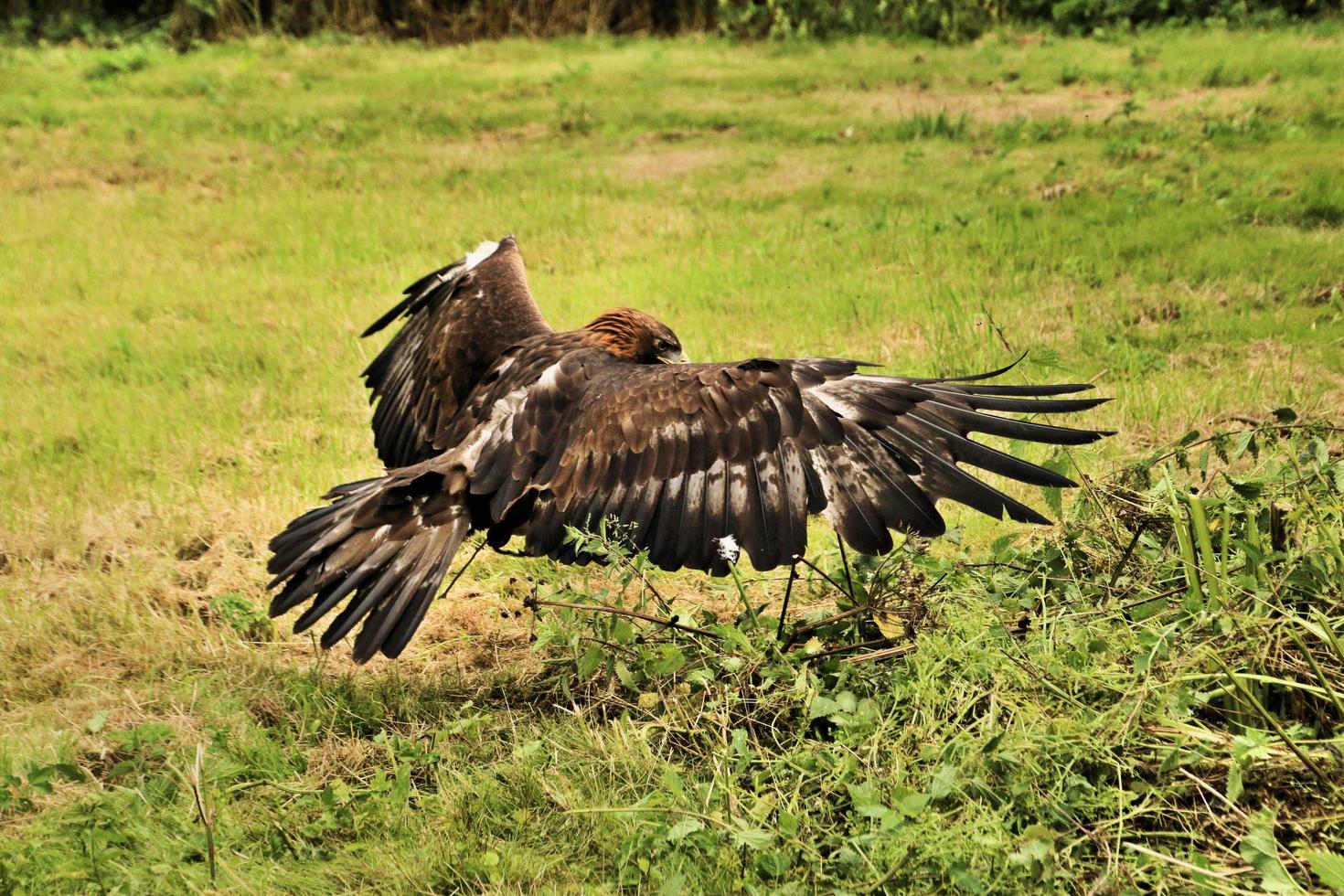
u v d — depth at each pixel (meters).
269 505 11.80
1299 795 6.75
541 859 7.24
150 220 22.23
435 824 7.54
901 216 20.41
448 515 7.64
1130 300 15.99
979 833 6.53
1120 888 6.34
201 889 7.04
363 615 7.38
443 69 33.50
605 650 8.59
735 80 30.94
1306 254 16.83
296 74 32.78
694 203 22.16
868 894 6.50
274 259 20.16
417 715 8.80
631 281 17.78
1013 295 16.45
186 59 35.41
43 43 37.50
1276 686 7.45
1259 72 27.53
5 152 26.23
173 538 11.45
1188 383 13.46
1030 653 7.84
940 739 7.25
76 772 7.75
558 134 27.41
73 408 14.46
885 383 7.52
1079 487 9.30
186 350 16.16
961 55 32.41
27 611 10.25
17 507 12.09
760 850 6.69
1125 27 34.00
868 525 7.16
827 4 36.50
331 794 7.62
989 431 7.33
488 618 10.02
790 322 15.95
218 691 9.15
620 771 7.85
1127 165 21.86
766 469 7.21
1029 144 24.03
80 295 18.83
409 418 9.77
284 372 15.23
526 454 7.71
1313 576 7.73
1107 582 8.72
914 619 8.55
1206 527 7.95
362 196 23.39
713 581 10.05
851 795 6.78
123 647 9.70
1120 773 6.88
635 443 7.41
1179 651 7.61
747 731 7.88
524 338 9.35
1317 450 8.73
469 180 24.14
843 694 7.72
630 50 35.88
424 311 10.27
